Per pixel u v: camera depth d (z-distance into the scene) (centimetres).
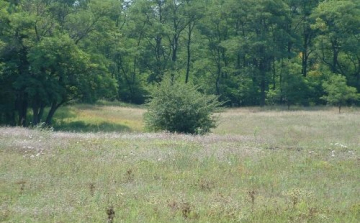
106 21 6172
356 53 9000
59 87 5259
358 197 1549
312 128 4875
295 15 9706
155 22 9756
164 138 2886
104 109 7262
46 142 2444
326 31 9106
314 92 8669
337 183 1766
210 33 9975
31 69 5284
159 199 1411
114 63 9050
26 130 3062
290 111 7275
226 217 1258
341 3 8769
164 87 3628
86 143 2514
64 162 1952
